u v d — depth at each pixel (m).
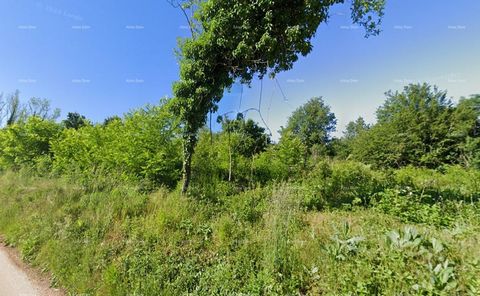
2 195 10.84
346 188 8.80
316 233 4.84
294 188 6.85
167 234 5.78
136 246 5.42
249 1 7.45
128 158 10.90
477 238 3.74
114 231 6.22
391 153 27.98
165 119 11.13
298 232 4.99
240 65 8.85
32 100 38.28
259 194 8.07
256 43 7.52
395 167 27.58
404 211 5.90
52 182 11.44
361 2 8.37
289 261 3.95
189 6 9.31
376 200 7.10
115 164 11.73
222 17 7.79
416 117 27.92
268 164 13.23
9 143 19.28
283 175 12.13
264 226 5.48
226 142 13.38
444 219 5.24
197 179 10.73
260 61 8.23
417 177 12.83
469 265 2.94
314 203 7.39
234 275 4.14
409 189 6.98
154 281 4.28
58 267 5.21
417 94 31.06
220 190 9.34
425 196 6.75
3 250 6.68
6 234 7.48
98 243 5.77
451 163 23.28
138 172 11.05
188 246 5.35
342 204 6.82
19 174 15.25
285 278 3.75
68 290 4.64
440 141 24.97
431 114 27.58
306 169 12.56
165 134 11.16
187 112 8.95
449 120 25.58
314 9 7.18
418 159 25.58
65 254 5.48
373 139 31.69
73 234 6.27
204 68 8.81
